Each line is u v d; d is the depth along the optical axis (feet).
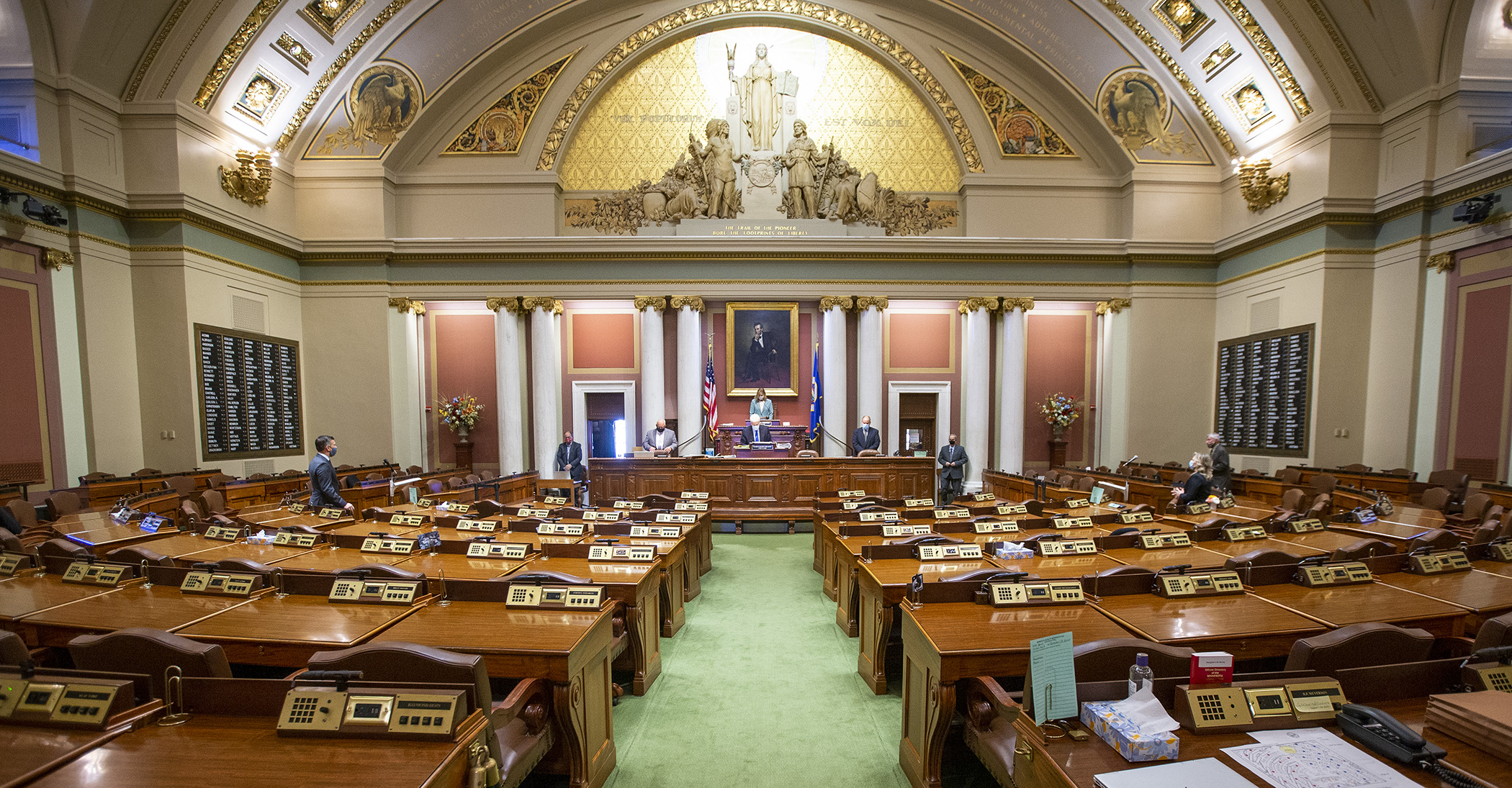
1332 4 28.50
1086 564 13.38
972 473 39.52
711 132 39.19
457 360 40.45
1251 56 32.17
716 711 12.29
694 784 9.89
